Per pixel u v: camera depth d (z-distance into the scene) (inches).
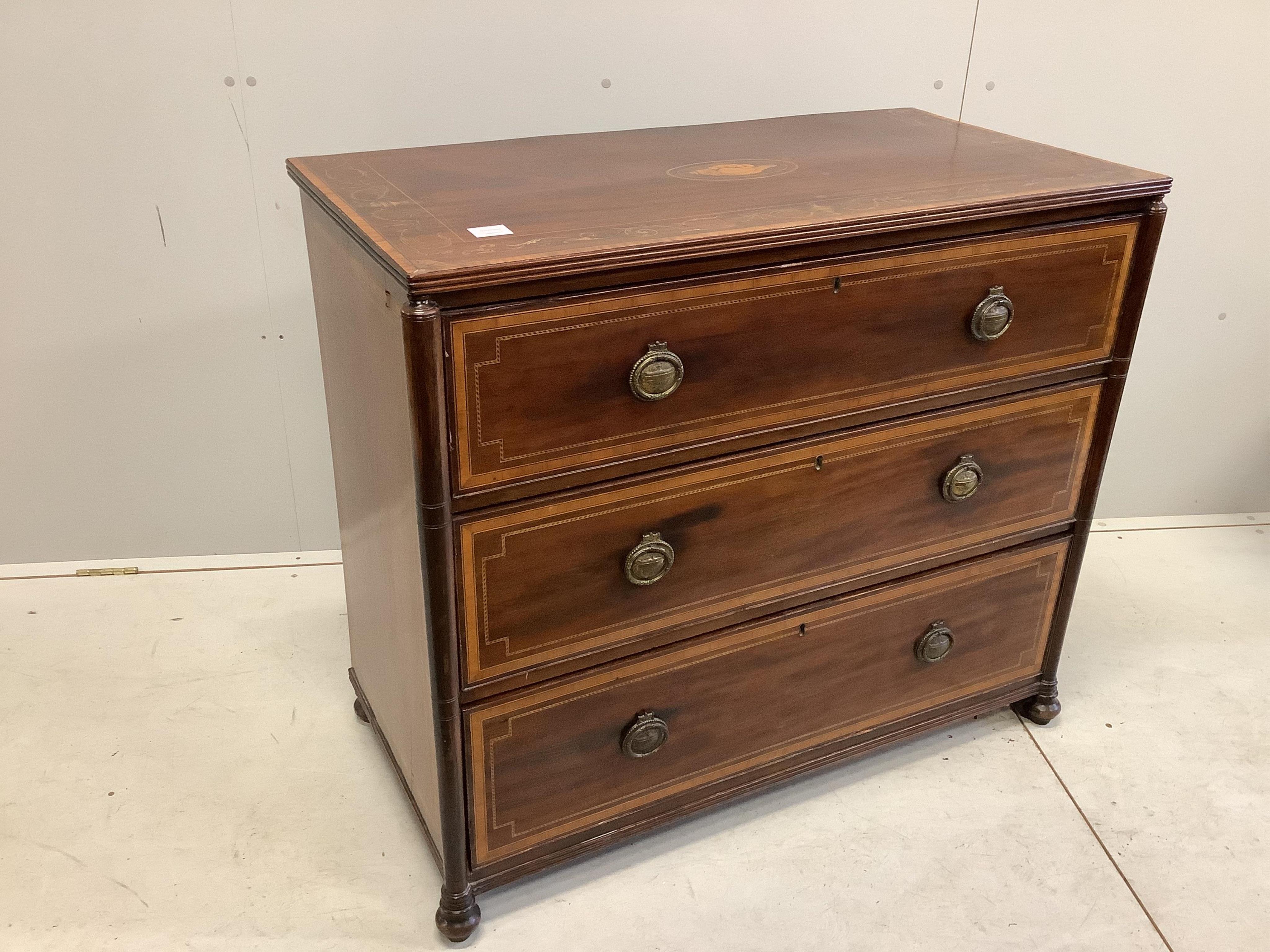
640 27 80.3
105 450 89.8
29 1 72.9
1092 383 68.6
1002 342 63.4
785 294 54.8
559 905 65.4
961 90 86.9
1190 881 67.7
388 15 76.9
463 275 46.1
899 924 64.2
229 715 79.1
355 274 55.2
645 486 56.2
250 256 84.0
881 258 56.5
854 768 76.5
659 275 51.2
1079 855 69.4
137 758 74.7
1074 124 89.4
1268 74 88.8
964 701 77.1
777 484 60.4
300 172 62.6
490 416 50.3
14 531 92.4
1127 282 65.8
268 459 92.4
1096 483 72.8
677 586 60.4
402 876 66.7
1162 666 87.1
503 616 55.8
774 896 66.1
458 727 57.2
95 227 80.9
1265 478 106.7
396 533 57.6
